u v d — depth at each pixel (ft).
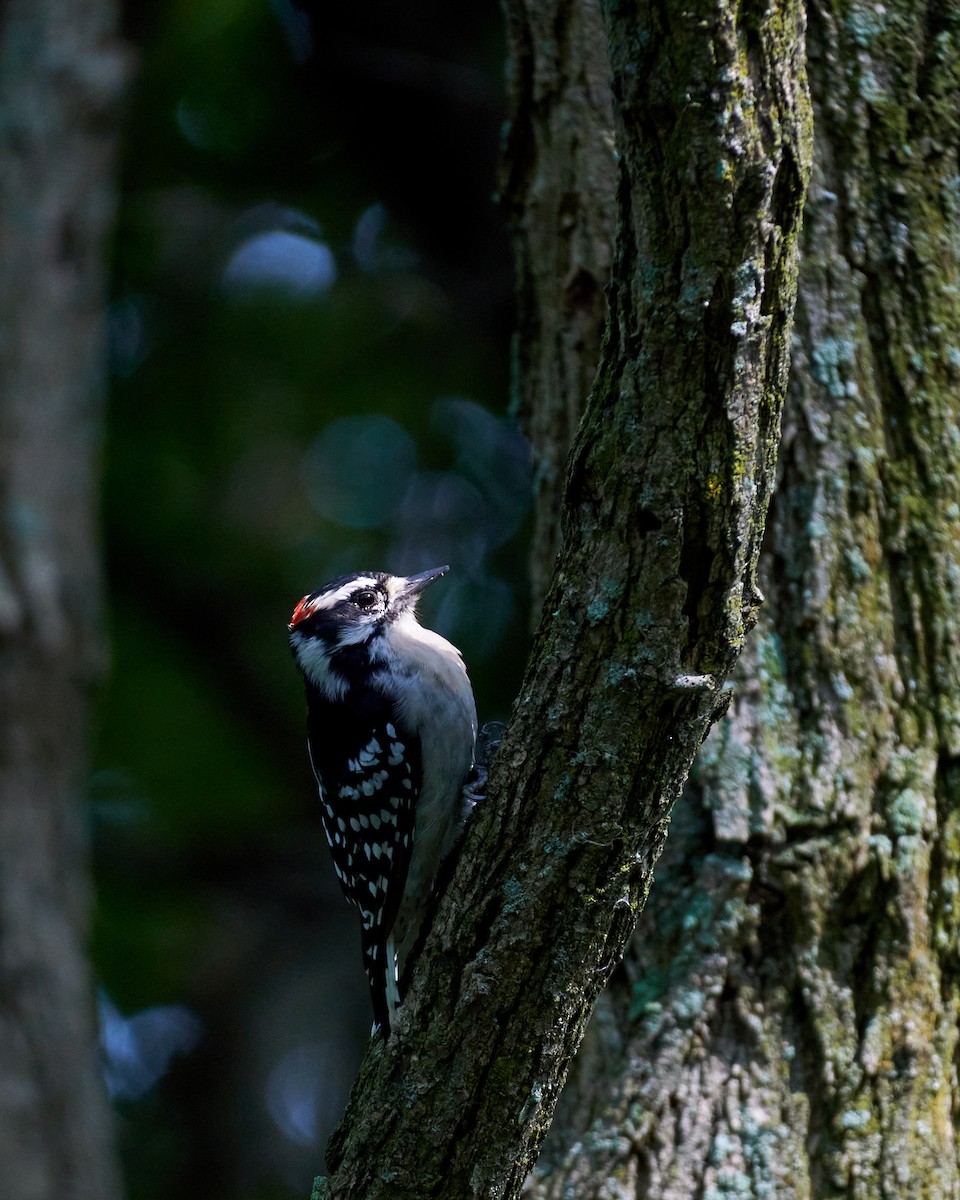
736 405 20.81
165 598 74.23
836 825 29.01
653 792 22.57
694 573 21.59
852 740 29.32
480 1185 24.62
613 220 32.40
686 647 21.88
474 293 71.36
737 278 20.24
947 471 30.04
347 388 71.05
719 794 29.35
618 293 21.29
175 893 75.72
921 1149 28.04
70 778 54.60
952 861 29.25
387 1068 25.04
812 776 29.17
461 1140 24.41
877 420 30.01
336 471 74.59
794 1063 28.73
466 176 69.92
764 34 19.51
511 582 70.90
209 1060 77.71
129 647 73.97
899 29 30.48
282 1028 79.46
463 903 23.70
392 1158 24.89
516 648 69.21
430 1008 24.22
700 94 19.48
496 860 23.36
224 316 71.46
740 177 19.75
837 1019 28.60
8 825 52.26
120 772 73.87
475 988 23.61
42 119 57.72
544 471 33.91
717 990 29.07
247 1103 77.66
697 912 29.32
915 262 30.19
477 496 73.31
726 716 29.58
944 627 29.68
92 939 72.28
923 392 30.09
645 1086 28.99
